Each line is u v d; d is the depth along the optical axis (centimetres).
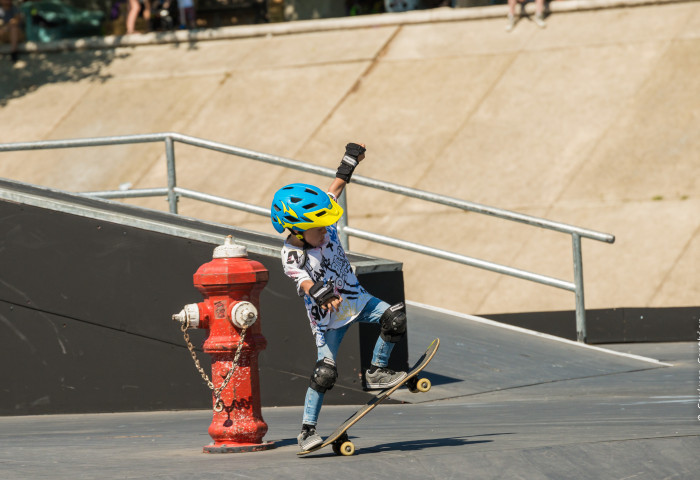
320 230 1323
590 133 4941
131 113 6103
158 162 5597
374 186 2900
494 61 5672
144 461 1357
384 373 1333
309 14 7212
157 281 2152
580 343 2828
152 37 6825
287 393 2108
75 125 6116
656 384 2225
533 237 4366
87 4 7662
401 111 5491
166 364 2153
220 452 1433
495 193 4734
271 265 2120
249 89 6044
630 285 3931
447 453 1241
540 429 1516
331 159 5281
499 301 4047
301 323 2105
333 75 5950
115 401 2167
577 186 4634
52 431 1867
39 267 2191
